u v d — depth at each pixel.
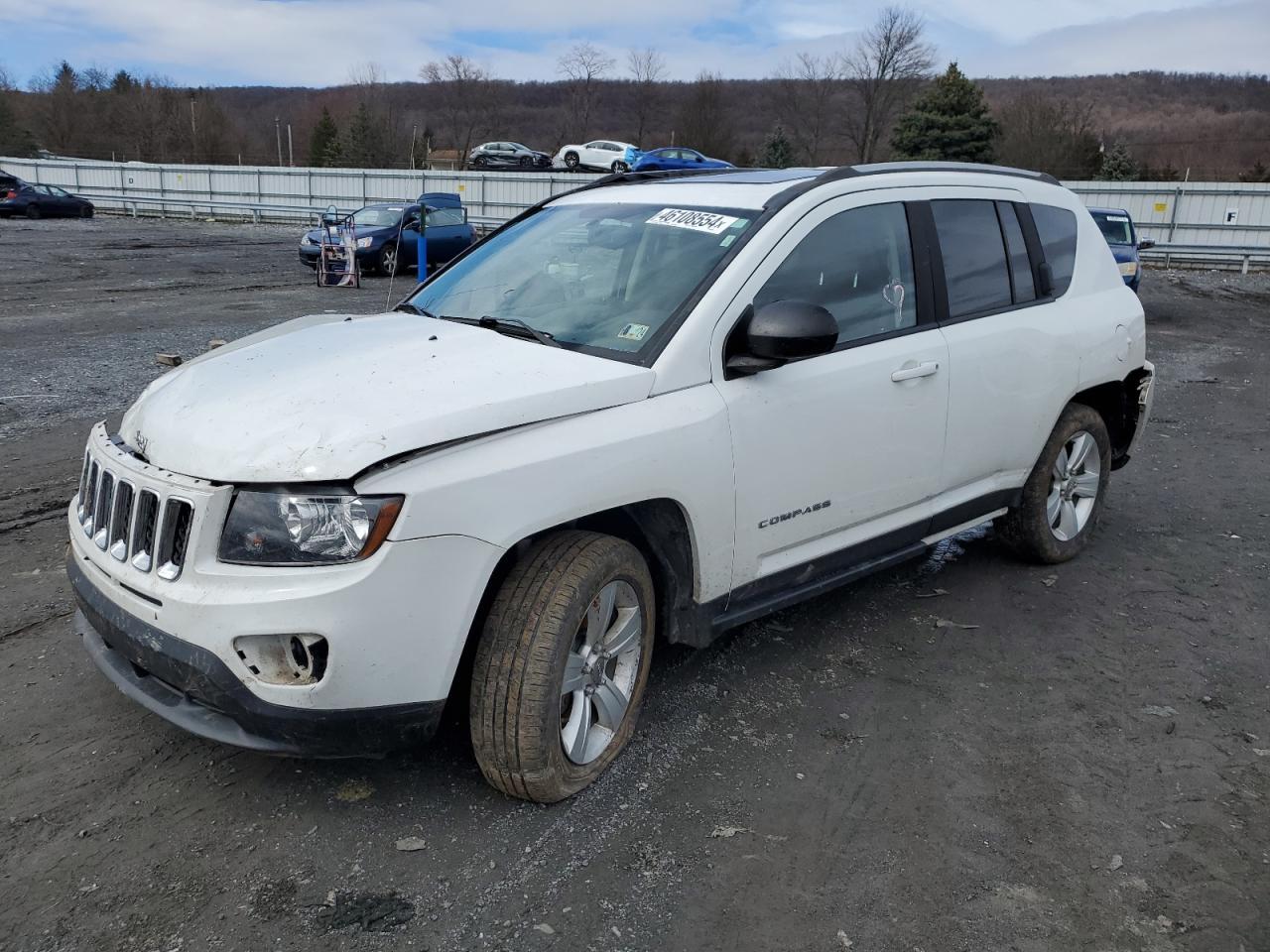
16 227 28.97
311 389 2.77
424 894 2.58
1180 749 3.44
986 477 4.51
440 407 2.67
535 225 4.18
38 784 2.98
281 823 2.84
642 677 3.24
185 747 3.21
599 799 3.02
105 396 8.41
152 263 20.73
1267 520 6.16
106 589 2.74
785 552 3.60
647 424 2.99
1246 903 2.66
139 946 2.36
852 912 2.58
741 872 2.72
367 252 20.11
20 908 2.47
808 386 3.49
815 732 3.48
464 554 2.59
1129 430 5.55
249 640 2.46
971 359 4.17
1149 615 4.62
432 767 3.14
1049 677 3.96
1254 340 15.53
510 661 2.74
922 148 50.97
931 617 4.53
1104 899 2.67
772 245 3.45
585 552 2.86
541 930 2.47
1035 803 3.10
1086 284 5.04
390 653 2.52
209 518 2.48
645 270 3.50
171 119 72.81
